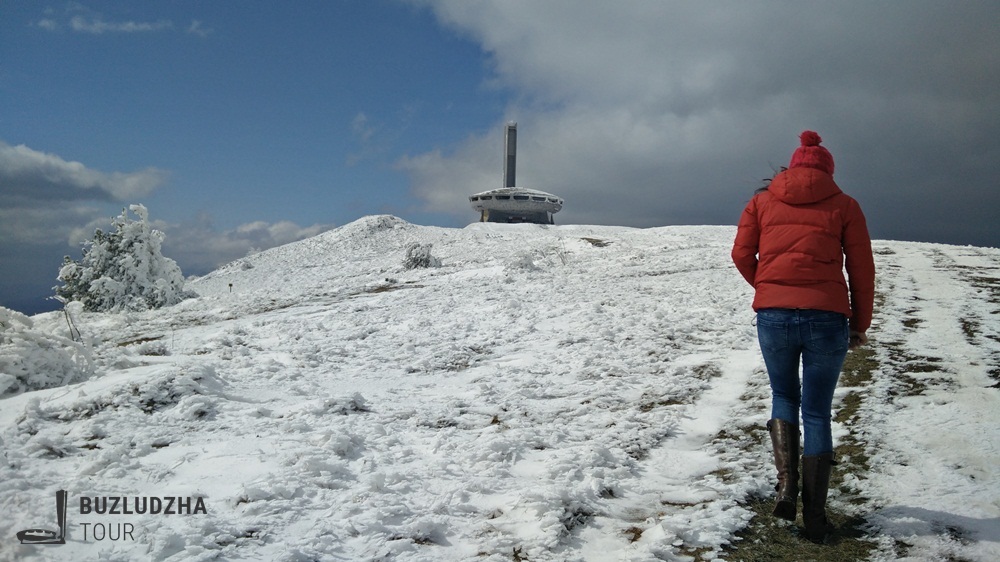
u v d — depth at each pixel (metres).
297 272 31.03
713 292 10.64
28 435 4.03
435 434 4.53
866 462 3.72
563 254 22.38
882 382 5.02
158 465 3.70
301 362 6.95
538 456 4.11
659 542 2.97
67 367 5.41
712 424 4.64
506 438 4.27
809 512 2.98
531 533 3.08
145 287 19.88
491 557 2.86
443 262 25.59
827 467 2.96
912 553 2.80
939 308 7.88
